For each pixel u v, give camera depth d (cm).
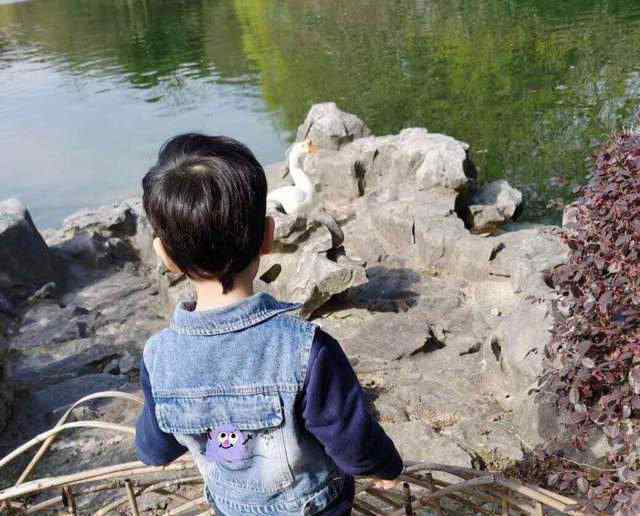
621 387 325
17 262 685
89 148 1291
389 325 556
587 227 338
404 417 453
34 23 3009
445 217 683
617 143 326
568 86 1340
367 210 759
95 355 571
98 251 743
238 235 149
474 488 243
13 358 576
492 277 623
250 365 151
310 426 151
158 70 1930
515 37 1778
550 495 216
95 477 228
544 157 1008
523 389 438
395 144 820
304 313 572
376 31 2081
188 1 3231
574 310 346
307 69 1734
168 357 157
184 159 153
